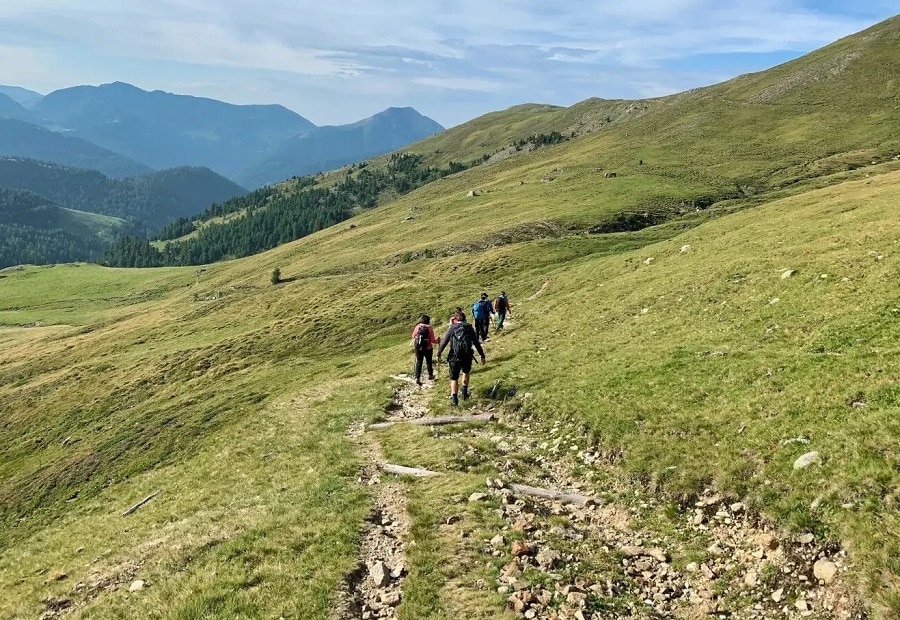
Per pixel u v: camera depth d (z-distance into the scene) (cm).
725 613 919
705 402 1603
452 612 983
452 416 2181
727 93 17375
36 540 2889
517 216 9588
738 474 1229
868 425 1149
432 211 14162
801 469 1126
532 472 1593
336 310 6438
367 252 11625
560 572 1056
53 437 5438
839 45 17688
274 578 1157
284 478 1938
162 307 11856
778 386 1523
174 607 1126
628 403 1772
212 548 1392
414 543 1211
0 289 19625
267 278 12069
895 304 1764
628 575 1057
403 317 5666
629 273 4103
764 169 9850
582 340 2812
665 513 1243
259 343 6094
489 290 5678
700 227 5125
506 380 2394
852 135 10838
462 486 1473
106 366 6912
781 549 1004
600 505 1352
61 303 17362
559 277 4997
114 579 1427
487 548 1160
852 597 838
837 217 3456
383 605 1038
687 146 12925
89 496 3909
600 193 9825
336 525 1341
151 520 2058
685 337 2262
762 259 2942
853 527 936
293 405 3253
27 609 1436
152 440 4416
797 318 1998
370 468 1777
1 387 7669
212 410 4512
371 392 2906
